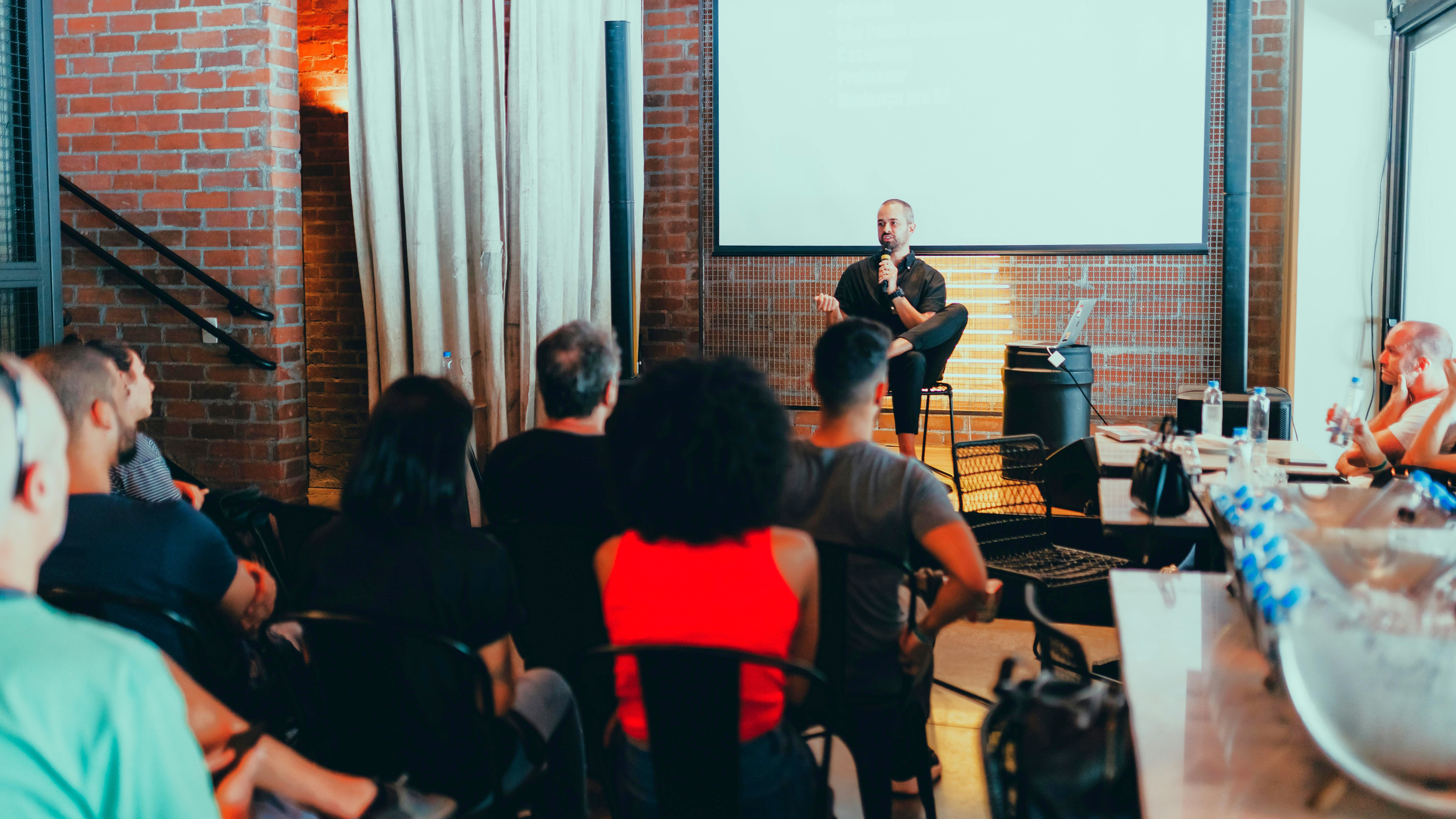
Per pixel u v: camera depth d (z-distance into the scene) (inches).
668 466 54.8
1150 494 98.3
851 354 76.9
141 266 171.6
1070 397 198.5
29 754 30.8
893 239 200.7
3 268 109.4
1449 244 181.9
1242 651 56.6
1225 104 177.5
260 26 162.7
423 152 159.5
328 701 64.4
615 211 164.9
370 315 164.7
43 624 32.4
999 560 124.6
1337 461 132.4
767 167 229.8
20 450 32.7
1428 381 126.8
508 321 171.0
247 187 165.5
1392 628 40.6
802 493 76.6
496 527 80.1
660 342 240.1
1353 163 197.6
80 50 169.8
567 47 173.6
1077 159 216.4
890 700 75.7
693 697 54.4
